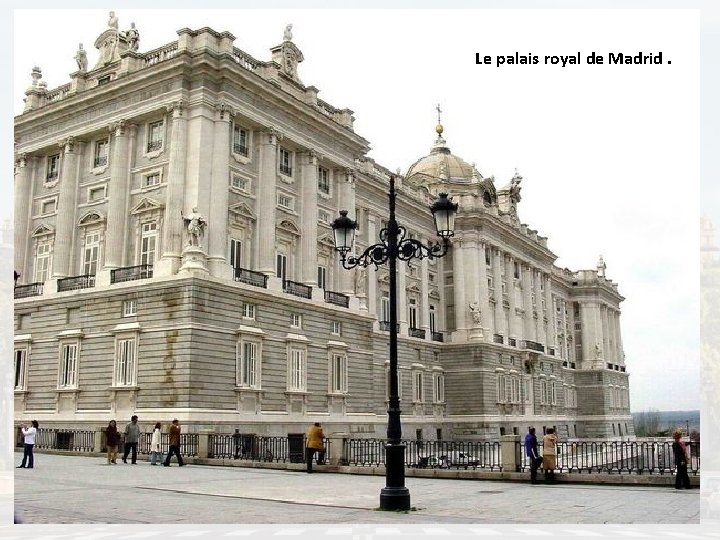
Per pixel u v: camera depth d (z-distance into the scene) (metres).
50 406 43.62
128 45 47.25
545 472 25.30
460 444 35.88
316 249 49.16
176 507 18.09
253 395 41.91
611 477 24.72
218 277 40.56
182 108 42.34
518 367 80.25
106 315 42.25
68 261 46.00
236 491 21.88
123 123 44.50
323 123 50.31
